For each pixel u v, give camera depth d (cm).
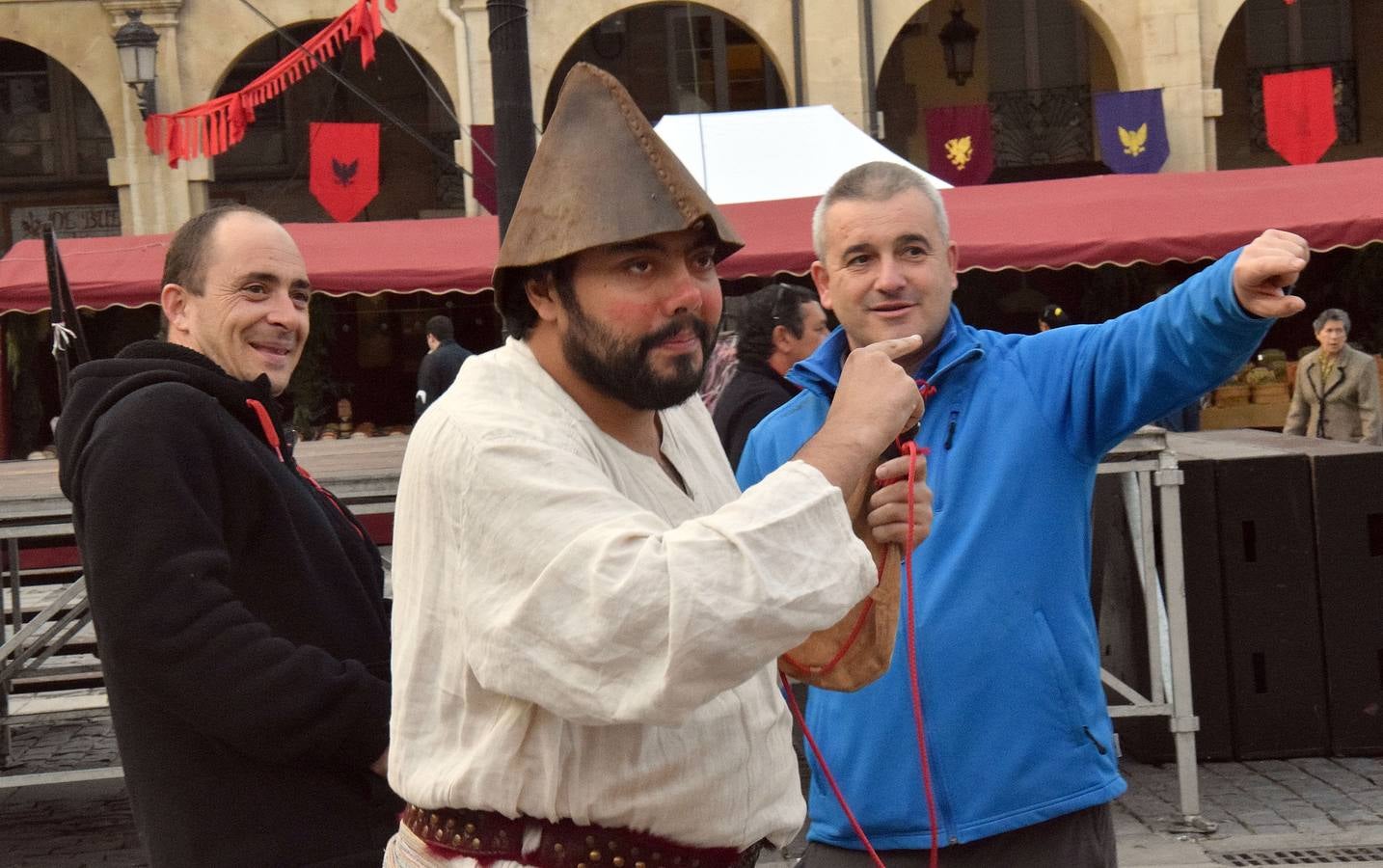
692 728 185
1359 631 709
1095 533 707
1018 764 291
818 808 310
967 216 1355
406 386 1692
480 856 188
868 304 314
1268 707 711
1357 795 655
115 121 1752
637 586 163
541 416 186
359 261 1356
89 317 1599
